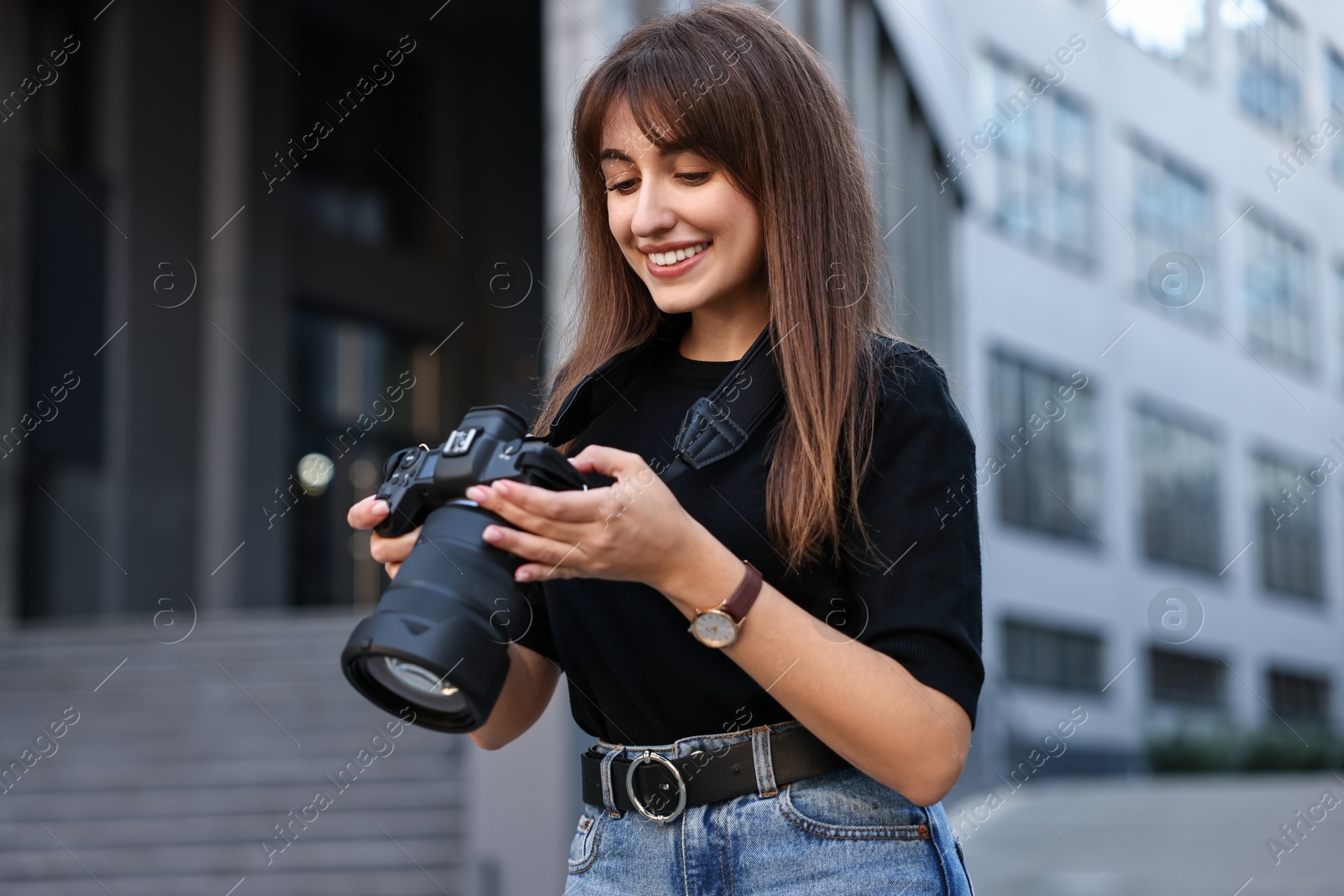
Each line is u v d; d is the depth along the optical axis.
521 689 1.47
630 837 1.32
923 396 1.30
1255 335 22.06
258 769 5.91
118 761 6.18
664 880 1.29
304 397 11.95
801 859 1.25
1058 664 17.02
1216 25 21.66
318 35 12.40
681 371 1.46
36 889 5.38
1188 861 6.90
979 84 16.98
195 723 6.46
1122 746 17.64
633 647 1.31
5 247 10.23
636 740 1.35
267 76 11.76
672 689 1.30
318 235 12.05
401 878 5.20
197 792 5.78
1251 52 22.47
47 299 10.44
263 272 11.50
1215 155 21.28
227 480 11.15
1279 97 23.00
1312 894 5.66
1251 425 21.62
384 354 12.65
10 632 7.69
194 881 5.35
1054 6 18.50
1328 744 19.88
